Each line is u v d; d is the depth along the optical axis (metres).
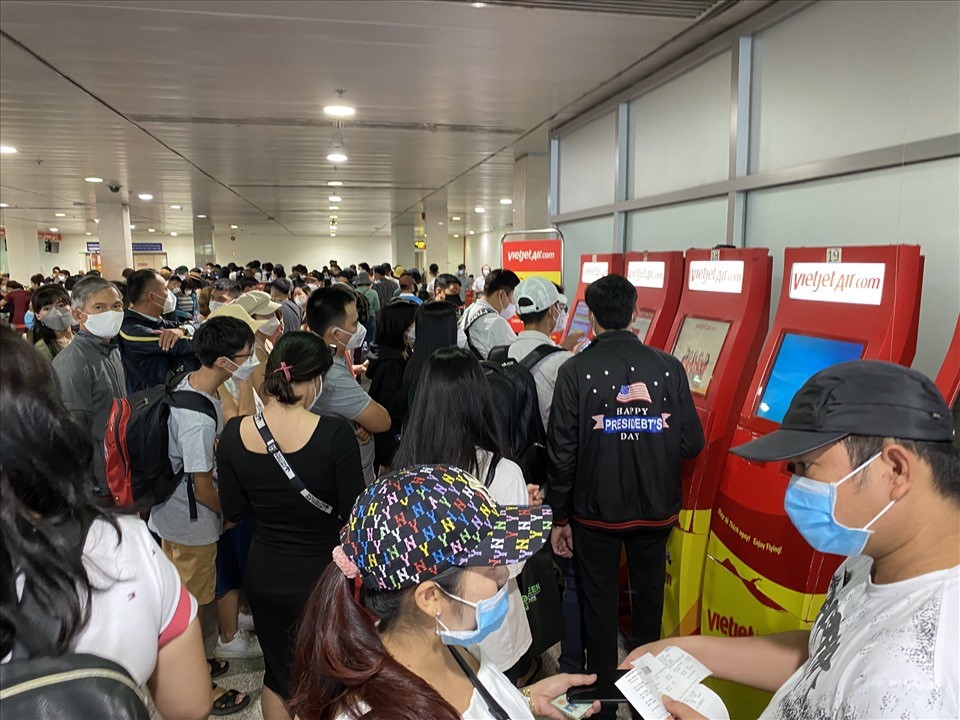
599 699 1.21
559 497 2.14
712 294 2.53
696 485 2.32
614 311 2.12
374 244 24.52
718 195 3.56
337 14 3.03
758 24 3.13
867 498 0.83
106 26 3.15
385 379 3.08
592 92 4.57
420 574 0.80
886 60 2.52
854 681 0.77
